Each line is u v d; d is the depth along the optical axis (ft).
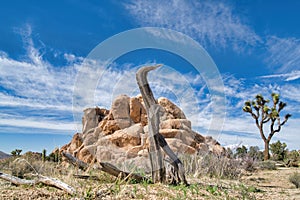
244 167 34.40
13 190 13.57
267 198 16.96
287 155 66.59
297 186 24.41
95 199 12.43
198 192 15.52
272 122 71.92
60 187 13.93
